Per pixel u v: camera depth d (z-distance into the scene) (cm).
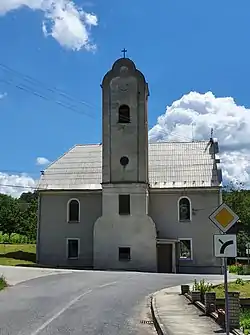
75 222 4825
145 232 4503
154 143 5278
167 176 4828
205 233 4609
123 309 1811
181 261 4584
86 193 4856
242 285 2450
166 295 2203
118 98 4731
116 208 4569
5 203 8719
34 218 7869
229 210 1194
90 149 5369
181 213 4700
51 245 4834
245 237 6400
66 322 1483
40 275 3291
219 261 4538
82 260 4756
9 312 1670
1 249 6038
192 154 5069
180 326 1380
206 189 4659
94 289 2472
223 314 1417
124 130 4675
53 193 4897
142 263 4459
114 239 4525
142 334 1332
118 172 4619
